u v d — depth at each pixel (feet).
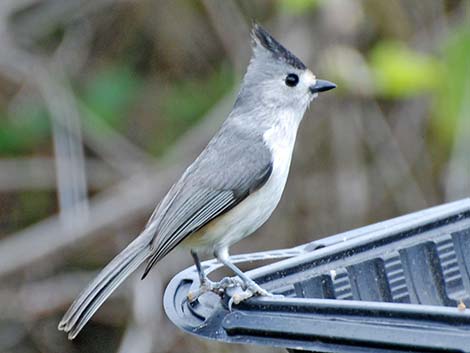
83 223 41.22
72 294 42.75
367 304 18.45
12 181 43.93
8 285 42.75
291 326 18.76
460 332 17.33
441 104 34.96
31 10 44.24
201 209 23.25
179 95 44.16
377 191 42.01
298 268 21.97
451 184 40.47
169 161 41.68
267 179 23.70
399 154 42.09
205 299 21.21
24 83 43.27
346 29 39.65
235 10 42.86
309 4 36.65
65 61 43.80
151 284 41.29
